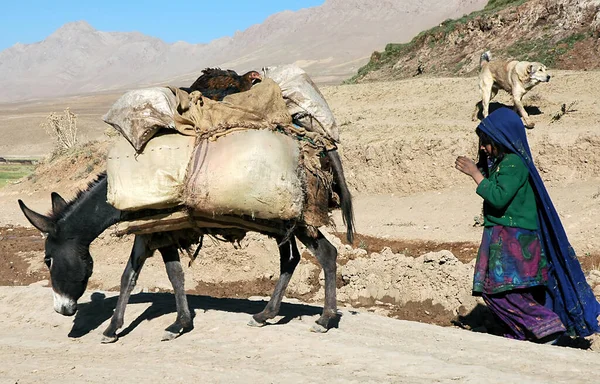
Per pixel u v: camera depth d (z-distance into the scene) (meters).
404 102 29.09
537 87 26.05
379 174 22.33
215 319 7.82
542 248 7.34
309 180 7.25
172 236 7.57
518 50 34.75
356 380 5.71
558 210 16.91
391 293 11.74
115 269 14.36
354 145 23.20
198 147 7.16
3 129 100.88
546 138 19.39
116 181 7.27
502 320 7.41
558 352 6.48
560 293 7.47
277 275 13.41
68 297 7.78
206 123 7.25
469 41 39.50
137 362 6.75
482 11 42.94
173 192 7.11
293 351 6.67
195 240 7.87
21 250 17.41
